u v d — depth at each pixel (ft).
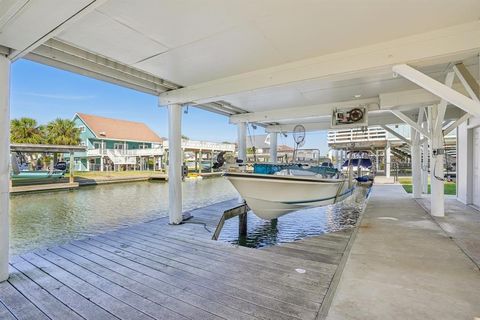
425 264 9.88
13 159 17.88
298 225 20.61
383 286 8.20
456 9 8.40
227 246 12.75
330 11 8.42
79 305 7.50
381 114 26.73
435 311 6.78
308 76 12.25
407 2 7.99
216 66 13.21
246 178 14.93
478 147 21.52
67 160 78.43
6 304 7.57
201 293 8.11
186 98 16.66
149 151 75.36
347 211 25.31
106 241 13.62
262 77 13.57
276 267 10.05
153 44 10.73
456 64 11.73
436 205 18.60
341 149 40.06
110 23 9.07
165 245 12.93
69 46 11.38
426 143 32.14
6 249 9.20
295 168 17.19
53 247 12.76
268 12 8.45
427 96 17.56
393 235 13.83
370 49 10.91
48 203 32.65
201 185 54.85
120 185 54.95
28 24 7.54
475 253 10.94
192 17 8.72
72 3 6.63
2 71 9.16
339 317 6.62
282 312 6.99
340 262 10.49
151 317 6.88
